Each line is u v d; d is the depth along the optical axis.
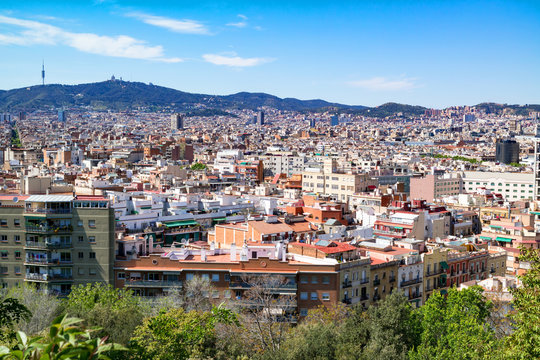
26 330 119.38
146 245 169.62
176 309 122.31
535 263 86.69
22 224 156.12
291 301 145.12
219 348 115.00
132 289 152.88
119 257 158.50
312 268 151.25
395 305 129.50
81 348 32.22
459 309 131.50
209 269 152.12
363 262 158.88
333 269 150.88
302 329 126.38
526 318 80.81
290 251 166.50
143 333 107.31
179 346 107.31
